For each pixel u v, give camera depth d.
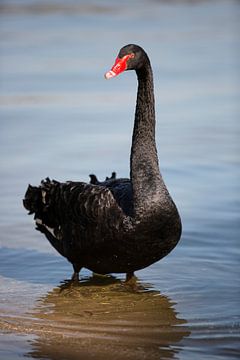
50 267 11.95
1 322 9.81
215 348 9.02
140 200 10.08
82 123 21.28
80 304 10.52
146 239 10.14
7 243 12.89
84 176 16.42
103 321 9.88
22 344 9.15
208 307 10.29
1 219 14.05
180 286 11.06
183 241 12.75
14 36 36.81
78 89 25.78
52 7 47.94
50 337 9.35
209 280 11.23
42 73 28.20
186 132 20.16
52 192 11.15
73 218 10.60
